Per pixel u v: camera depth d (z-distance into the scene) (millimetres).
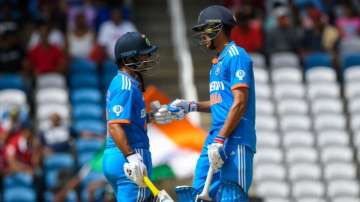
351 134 67625
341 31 75250
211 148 29125
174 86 70500
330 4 76125
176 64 72062
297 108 67750
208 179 29375
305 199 63344
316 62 71250
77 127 64438
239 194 29891
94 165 54219
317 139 66625
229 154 29891
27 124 62500
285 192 63312
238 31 70750
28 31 70750
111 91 30719
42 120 64438
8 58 68188
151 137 52188
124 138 30141
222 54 30344
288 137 66062
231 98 30062
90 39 70562
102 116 66062
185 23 76562
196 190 30578
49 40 69188
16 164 59500
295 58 70938
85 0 73438
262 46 71188
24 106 64812
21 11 72062
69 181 58219
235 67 29812
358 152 66375
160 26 76062
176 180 59938
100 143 62906
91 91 67438
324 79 69938
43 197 59562
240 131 29984
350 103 69312
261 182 63312
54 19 70750
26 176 59750
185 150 51656
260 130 65812
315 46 72188
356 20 76125
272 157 64625
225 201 29891
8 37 68500
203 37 30641
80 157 61531
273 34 71062
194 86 70312
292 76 69438
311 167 64688
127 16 72938
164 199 29078
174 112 32875
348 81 70625
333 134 67062
